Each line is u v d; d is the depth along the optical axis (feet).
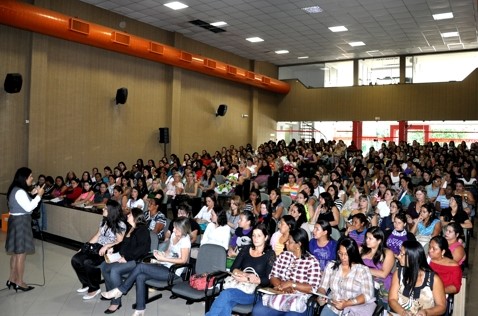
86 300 17.06
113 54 40.45
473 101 50.55
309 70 61.16
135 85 42.70
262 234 14.32
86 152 38.22
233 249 18.29
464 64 51.08
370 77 56.75
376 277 14.05
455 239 16.14
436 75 52.80
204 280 14.48
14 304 16.48
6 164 32.63
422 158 40.98
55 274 20.30
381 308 11.70
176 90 46.47
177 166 40.32
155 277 15.28
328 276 13.01
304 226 19.35
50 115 35.22
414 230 19.80
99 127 39.32
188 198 31.50
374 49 50.83
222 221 18.29
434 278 11.34
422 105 53.31
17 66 33.04
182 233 16.34
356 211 23.00
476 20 38.01
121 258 16.52
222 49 52.06
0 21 29.35
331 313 12.23
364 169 34.86
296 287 12.85
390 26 40.57
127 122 41.96
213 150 52.85
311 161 43.65
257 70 58.23
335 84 59.16
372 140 57.36
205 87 51.42
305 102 61.11
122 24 39.58
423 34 43.37
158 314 15.66
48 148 35.04
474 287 18.38
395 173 34.94
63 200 30.94
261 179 37.52
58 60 35.76
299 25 40.96
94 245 17.67
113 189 30.53
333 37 45.34
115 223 17.46
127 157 42.11
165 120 46.11
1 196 32.07
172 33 44.73
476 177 33.71
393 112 55.01
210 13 38.09
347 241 12.57
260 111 60.08
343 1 33.83
